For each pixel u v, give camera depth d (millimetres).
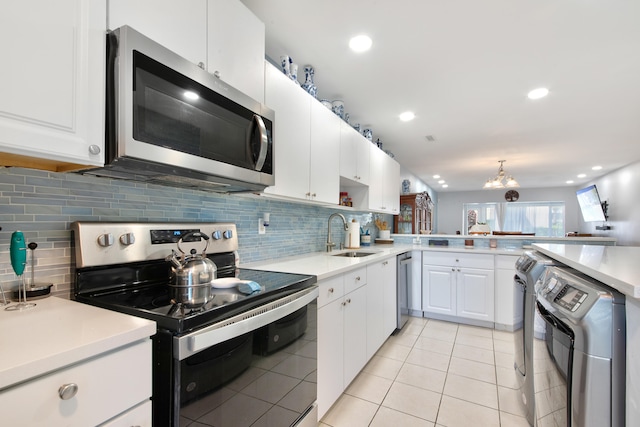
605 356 909
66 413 598
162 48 1010
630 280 838
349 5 1602
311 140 2084
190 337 819
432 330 3154
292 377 1295
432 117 3188
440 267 3490
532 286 1632
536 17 1675
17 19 714
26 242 991
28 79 731
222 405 938
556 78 2348
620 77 2316
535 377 1447
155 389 832
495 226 9953
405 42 1917
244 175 1349
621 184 5852
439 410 1800
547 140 4004
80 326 732
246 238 1934
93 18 868
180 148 1070
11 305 896
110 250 1131
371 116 3170
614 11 1616
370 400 1897
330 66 2211
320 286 1596
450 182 8164
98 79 877
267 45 1959
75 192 1121
